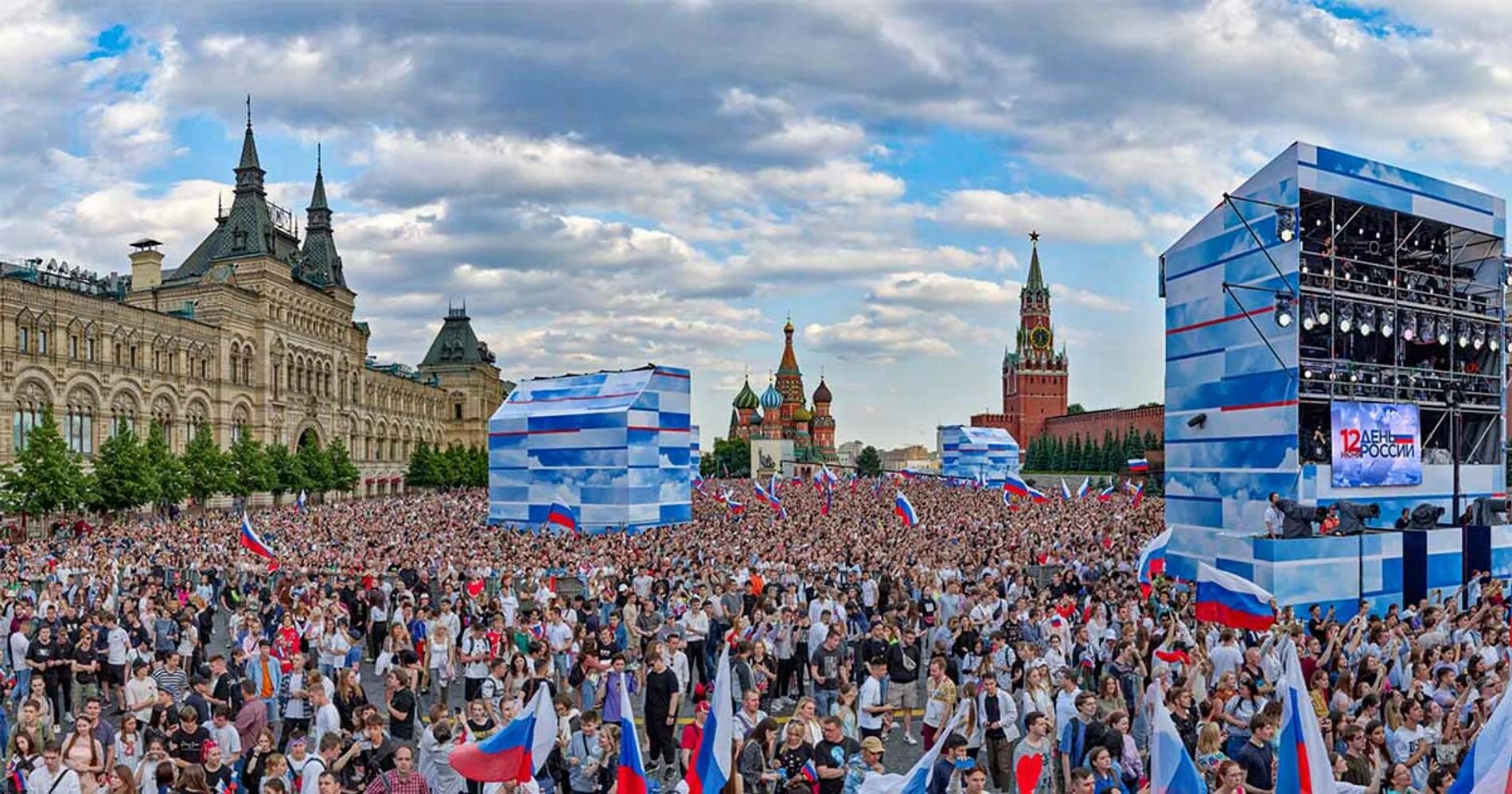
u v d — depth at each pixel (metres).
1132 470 116.31
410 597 29.22
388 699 20.52
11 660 24.84
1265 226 39.06
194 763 16.59
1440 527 40.84
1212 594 25.67
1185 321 42.88
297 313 121.81
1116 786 15.19
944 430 149.25
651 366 74.88
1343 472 40.47
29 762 16.08
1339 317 40.12
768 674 23.59
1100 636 25.97
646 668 21.41
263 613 31.47
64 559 44.69
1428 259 46.00
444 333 192.62
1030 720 16.08
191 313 106.31
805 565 38.66
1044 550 46.72
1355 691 19.92
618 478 72.50
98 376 86.94
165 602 28.84
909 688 22.12
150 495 77.38
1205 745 16.17
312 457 112.94
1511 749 12.88
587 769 17.05
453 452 161.62
